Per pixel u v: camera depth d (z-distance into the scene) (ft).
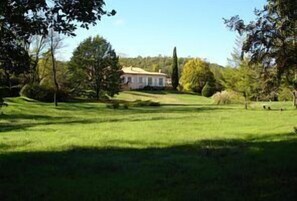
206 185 37.04
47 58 232.12
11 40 35.73
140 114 150.82
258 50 66.03
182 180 39.37
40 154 56.13
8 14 33.27
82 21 35.22
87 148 61.67
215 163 48.32
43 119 129.29
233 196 32.89
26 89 204.03
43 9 33.94
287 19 59.36
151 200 32.27
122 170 44.78
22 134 80.33
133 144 65.82
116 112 165.89
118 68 274.98
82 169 45.47
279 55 63.16
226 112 154.40
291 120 110.01
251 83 178.91
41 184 38.29
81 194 34.32
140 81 463.01
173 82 429.38
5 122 116.06
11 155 55.42
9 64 37.06
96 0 34.76
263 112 149.48
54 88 210.79
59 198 33.17
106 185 37.58
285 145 61.62
